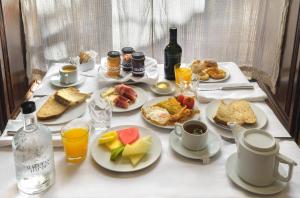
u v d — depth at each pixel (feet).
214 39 9.93
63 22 9.58
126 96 5.41
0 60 7.74
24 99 9.36
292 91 7.87
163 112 5.00
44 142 3.73
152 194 3.67
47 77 6.29
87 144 4.26
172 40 5.97
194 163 4.13
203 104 5.44
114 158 4.09
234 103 5.20
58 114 4.96
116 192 3.70
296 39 7.68
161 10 9.48
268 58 9.43
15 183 3.82
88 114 5.11
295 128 7.94
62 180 3.85
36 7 9.37
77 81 6.04
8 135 4.58
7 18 8.22
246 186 3.74
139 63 5.92
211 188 3.76
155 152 4.25
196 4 9.48
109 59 6.06
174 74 6.13
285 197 3.66
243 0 9.42
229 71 6.54
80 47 9.87
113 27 9.71
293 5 7.94
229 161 4.09
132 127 4.65
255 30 9.70
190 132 4.32
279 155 3.63
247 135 3.79
